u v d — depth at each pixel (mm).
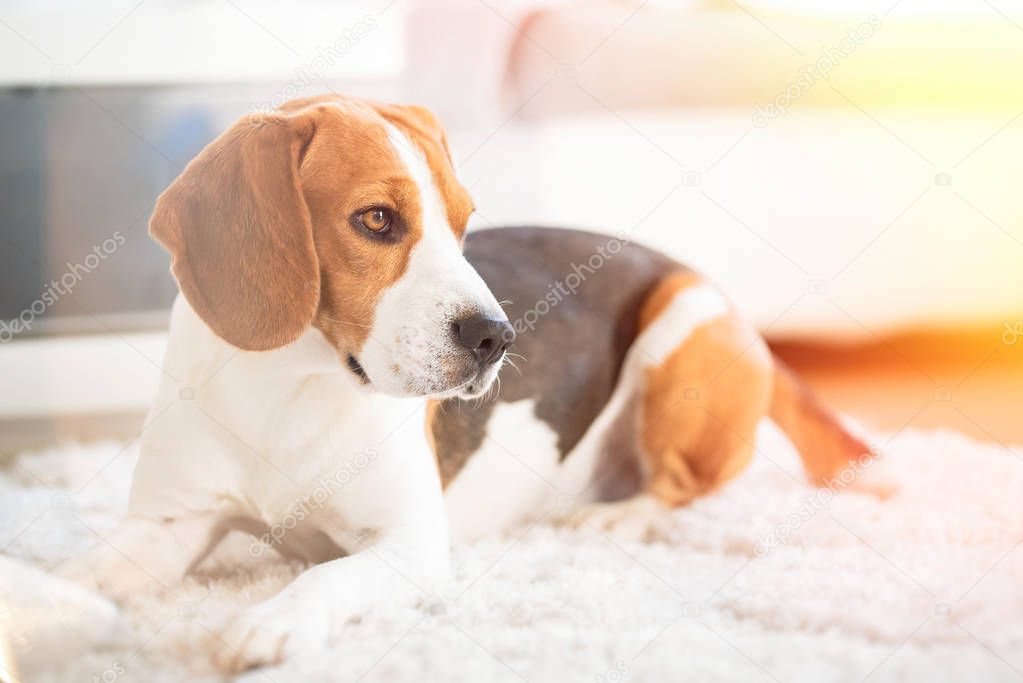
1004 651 1038
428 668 1007
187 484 1164
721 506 1335
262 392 1149
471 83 1794
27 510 1325
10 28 1705
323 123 1137
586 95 1804
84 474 1456
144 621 1081
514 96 1831
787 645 1035
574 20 1805
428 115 1214
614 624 1082
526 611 1101
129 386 1707
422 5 1799
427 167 1146
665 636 1051
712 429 1367
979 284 1837
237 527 1207
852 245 1839
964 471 1430
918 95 1809
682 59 1791
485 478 1287
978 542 1252
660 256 1441
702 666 1002
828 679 988
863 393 1723
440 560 1157
